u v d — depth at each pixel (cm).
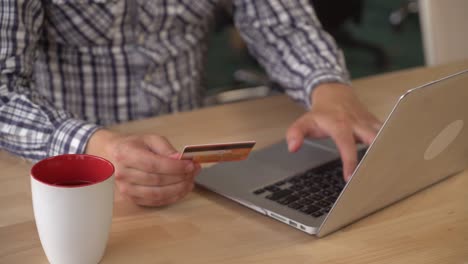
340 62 148
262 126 137
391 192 99
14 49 126
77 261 85
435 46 201
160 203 102
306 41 150
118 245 92
